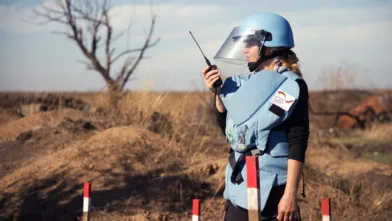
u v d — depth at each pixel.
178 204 8.89
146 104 12.24
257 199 4.27
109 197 8.91
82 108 16.25
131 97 12.66
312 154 13.24
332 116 24.22
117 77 16.73
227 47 4.94
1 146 11.23
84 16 17.19
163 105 12.45
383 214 9.39
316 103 25.94
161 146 10.53
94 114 12.84
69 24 17.06
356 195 10.10
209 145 11.73
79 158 9.89
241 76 4.86
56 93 17.41
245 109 4.62
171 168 9.80
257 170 4.29
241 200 4.65
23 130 12.24
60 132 11.73
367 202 9.84
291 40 4.88
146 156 10.05
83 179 9.35
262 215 4.57
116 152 10.05
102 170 9.55
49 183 9.30
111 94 13.12
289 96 4.54
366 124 23.52
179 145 10.85
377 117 24.23
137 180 9.35
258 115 4.59
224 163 10.05
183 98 12.74
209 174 9.77
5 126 12.62
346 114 23.70
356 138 20.22
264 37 4.79
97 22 17.12
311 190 9.88
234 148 4.71
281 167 4.57
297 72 4.78
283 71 4.71
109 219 8.39
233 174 4.71
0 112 14.68
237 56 4.87
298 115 4.56
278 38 4.80
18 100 16.25
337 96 27.12
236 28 5.02
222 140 12.47
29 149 11.09
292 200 4.46
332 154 13.93
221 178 9.60
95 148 10.19
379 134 20.80
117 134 10.66
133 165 9.73
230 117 4.80
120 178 9.37
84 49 16.91
